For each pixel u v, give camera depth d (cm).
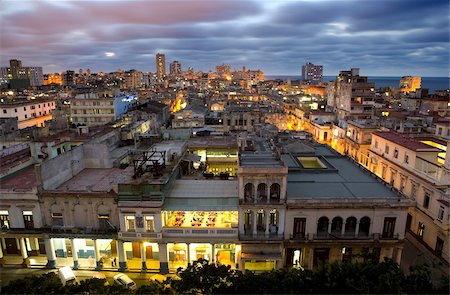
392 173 6253
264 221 4306
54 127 7831
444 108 12231
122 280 3969
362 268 2875
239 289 2839
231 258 4578
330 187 4753
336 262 3027
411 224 5531
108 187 4606
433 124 8050
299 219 4272
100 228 4400
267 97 17438
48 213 4397
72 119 11469
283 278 2911
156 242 4284
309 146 6325
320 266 2988
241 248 4238
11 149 5866
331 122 10419
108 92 13200
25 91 19912
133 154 5812
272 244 4253
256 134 7831
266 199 4250
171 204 4328
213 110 13538
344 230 4309
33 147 5578
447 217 4562
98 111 11362
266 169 4109
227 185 4828
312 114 11000
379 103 14050
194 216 4616
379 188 4719
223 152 6188
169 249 4503
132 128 7594
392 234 4281
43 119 12800
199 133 7588
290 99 15488
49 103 13312
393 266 2917
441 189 4850
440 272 4331
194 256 4531
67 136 6338
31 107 12206
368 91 10844
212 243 4256
